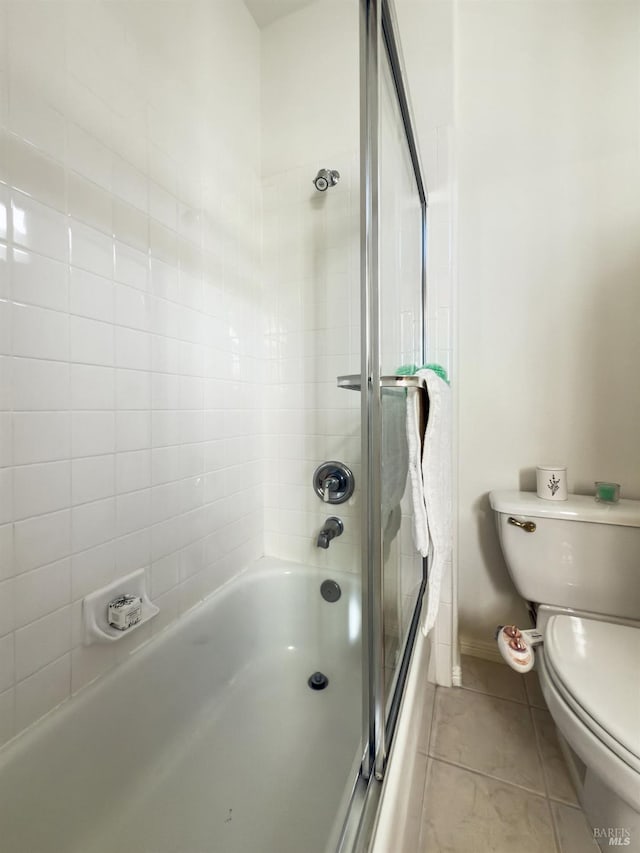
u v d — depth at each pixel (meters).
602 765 0.69
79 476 0.82
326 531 1.36
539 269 1.32
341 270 1.39
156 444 1.02
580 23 1.23
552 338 1.32
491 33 1.33
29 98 0.71
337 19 1.39
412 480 0.83
